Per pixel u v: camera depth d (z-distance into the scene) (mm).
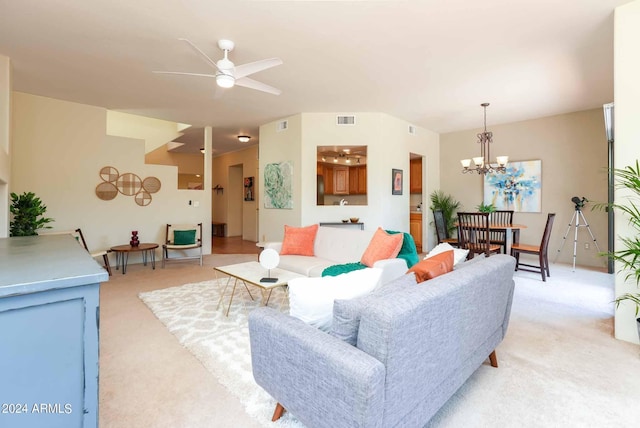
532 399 1745
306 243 3943
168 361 2152
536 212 5723
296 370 1308
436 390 1422
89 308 908
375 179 5488
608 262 4617
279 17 2623
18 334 816
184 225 5777
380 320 1096
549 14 2572
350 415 1073
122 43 3057
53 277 865
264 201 6281
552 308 3193
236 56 3332
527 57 3344
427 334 1269
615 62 2477
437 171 6984
